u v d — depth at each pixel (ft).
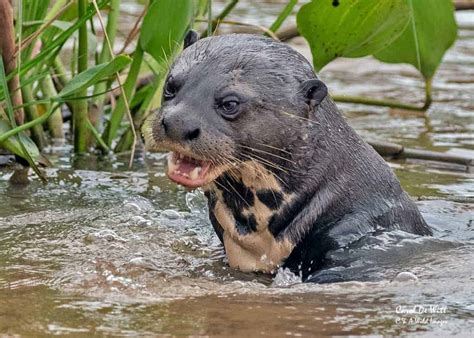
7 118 40.47
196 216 38.04
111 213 37.65
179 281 30.50
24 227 35.73
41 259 32.22
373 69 67.51
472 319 26.66
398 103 50.34
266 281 32.22
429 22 46.03
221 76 31.55
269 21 74.49
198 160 31.55
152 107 45.34
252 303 28.02
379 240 32.58
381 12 40.60
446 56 71.26
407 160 46.50
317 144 32.99
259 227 33.04
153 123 31.71
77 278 30.17
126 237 34.94
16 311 27.12
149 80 49.98
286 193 32.81
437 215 37.81
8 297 28.35
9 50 39.24
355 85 61.87
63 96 39.17
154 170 44.06
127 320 26.43
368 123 52.95
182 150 30.68
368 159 34.06
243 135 31.63
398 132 51.13
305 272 32.68
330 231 32.73
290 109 32.17
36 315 26.78
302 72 32.83
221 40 32.76
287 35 50.47
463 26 80.74
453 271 30.89
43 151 46.52
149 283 30.01
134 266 31.68
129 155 46.29
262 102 31.68
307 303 28.02
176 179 31.19
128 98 44.91
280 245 32.96
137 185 41.70
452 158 45.85
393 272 30.83
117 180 42.32
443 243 33.32
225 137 31.07
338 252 32.19
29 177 42.11
